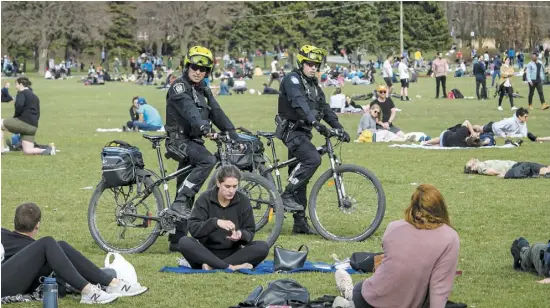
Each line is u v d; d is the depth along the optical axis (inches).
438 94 1793.8
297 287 323.9
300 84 468.8
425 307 278.2
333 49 4338.1
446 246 273.3
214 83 2746.1
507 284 360.2
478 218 515.2
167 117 439.8
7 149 893.2
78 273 333.4
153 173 441.1
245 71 3206.2
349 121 1261.1
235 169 386.9
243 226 390.9
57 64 3944.4
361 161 789.2
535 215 522.9
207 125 425.7
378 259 378.0
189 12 4168.3
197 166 435.8
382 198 460.1
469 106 1531.7
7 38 3693.4
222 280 367.9
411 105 1582.2
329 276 375.2
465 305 311.0
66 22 3732.8
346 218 473.1
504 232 475.8
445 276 273.3
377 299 278.4
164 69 3944.4
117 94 2167.8
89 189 647.1
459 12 4527.6
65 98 1998.0
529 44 4402.1
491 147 873.5
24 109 863.7
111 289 341.1
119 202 442.9
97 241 441.7
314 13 4377.5
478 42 4709.6
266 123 1248.2
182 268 389.4
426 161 781.9
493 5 4384.8
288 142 474.6
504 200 573.6
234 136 445.1
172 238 441.1
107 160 435.2
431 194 276.8
